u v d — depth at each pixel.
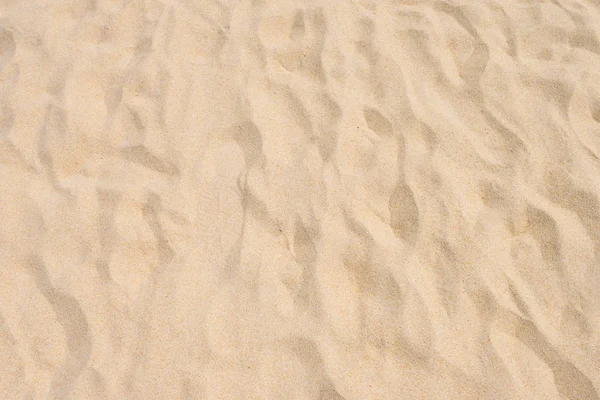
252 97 2.57
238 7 2.90
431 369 1.89
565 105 2.41
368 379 1.89
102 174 2.41
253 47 2.74
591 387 1.82
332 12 2.83
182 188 2.34
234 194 2.30
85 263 2.20
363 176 2.30
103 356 2.00
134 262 2.18
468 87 2.51
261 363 1.94
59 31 2.90
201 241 2.21
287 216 2.23
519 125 2.37
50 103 2.64
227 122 2.51
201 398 1.90
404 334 1.95
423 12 2.79
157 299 2.09
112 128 2.54
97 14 2.95
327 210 2.22
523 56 2.59
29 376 2.00
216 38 2.79
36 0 3.07
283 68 2.66
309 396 1.88
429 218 2.17
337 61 2.65
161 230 2.24
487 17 2.74
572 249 2.06
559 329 1.92
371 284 2.06
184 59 2.73
